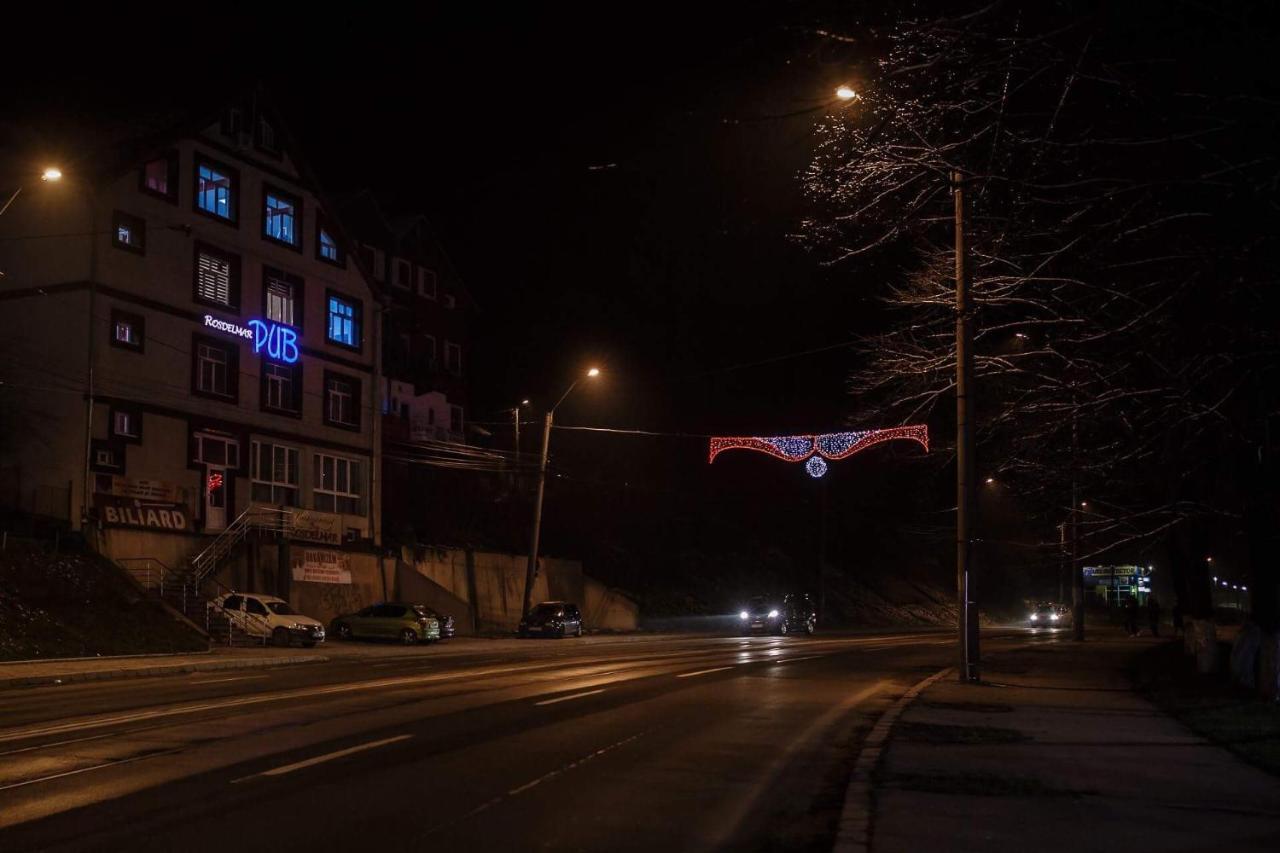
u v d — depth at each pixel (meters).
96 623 30.44
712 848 8.12
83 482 35.09
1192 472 17.67
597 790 10.17
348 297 47.66
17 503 35.56
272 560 40.75
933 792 9.60
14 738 13.06
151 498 37.53
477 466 56.50
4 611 28.34
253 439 42.16
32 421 35.91
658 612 60.72
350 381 47.62
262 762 11.38
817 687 21.30
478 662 29.14
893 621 74.44
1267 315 10.66
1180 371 11.45
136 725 14.30
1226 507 19.41
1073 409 12.80
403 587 47.09
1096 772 10.66
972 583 21.64
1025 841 7.79
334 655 32.62
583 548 62.03
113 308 36.66
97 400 35.84
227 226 41.47
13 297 36.62
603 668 26.34
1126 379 12.54
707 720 15.61
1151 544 24.97
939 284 17.00
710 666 27.38
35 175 36.69
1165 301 10.30
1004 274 11.85
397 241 59.69
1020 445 17.78
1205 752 11.99
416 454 54.16
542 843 8.13
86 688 20.78
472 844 8.05
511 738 13.42
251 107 42.66
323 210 46.44
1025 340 16.45
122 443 36.72
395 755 11.95
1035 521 31.62
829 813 9.39
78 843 7.93
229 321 41.25
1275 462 16.89
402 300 59.81
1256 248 9.39
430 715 15.66
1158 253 10.52
